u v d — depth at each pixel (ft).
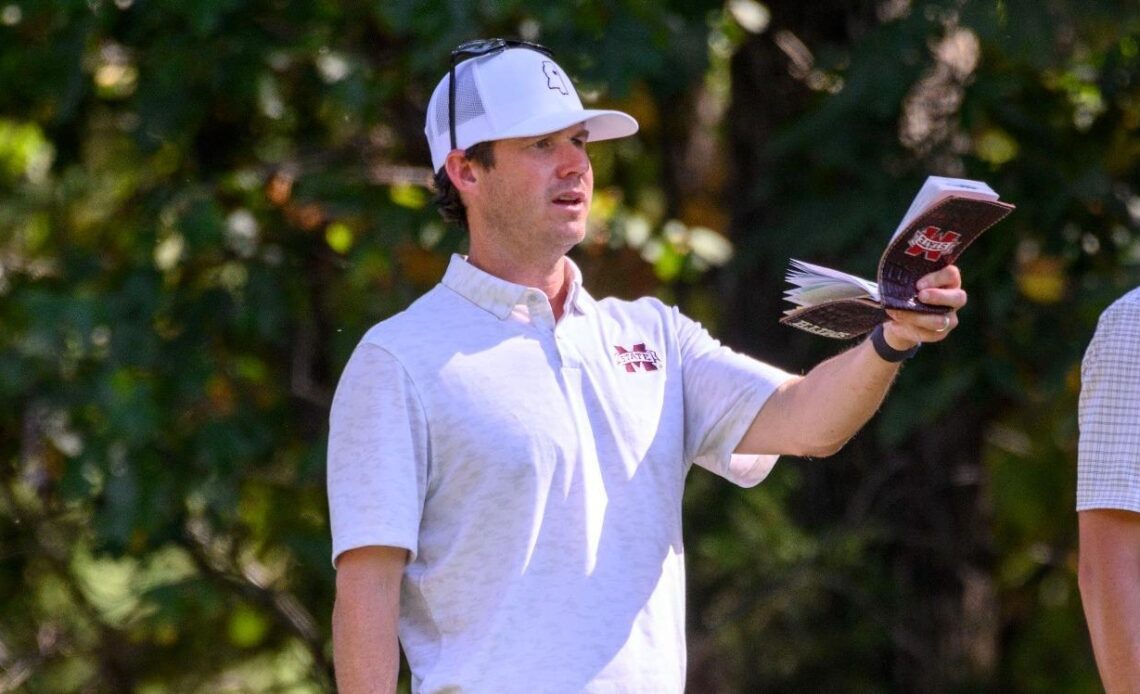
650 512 33.81
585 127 36.09
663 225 76.54
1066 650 88.69
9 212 84.33
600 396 34.17
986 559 83.30
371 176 72.69
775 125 78.84
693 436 35.70
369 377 33.68
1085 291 71.92
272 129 78.23
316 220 70.49
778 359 80.12
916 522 80.74
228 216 72.95
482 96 35.22
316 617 78.07
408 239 69.31
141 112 71.72
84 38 70.64
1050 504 88.84
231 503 71.31
